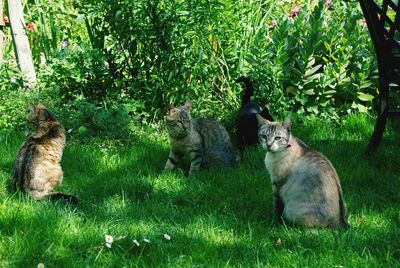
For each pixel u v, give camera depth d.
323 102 4.06
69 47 4.11
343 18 4.33
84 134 3.65
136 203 2.91
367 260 2.34
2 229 2.53
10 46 4.68
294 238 2.53
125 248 2.46
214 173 3.29
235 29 4.05
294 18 4.45
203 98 3.92
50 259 2.36
